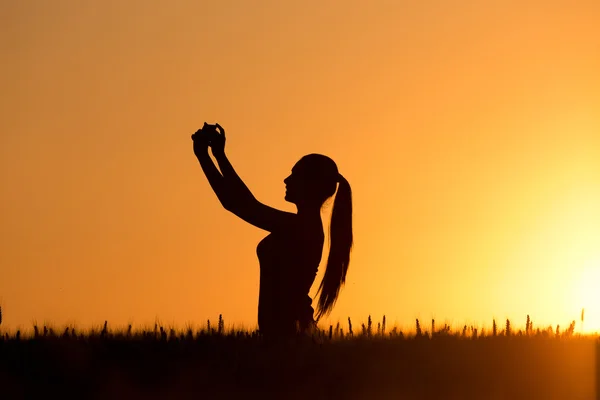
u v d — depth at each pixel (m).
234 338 21.45
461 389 19.72
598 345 22.52
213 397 18.52
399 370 20.02
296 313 23.33
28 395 18.38
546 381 20.59
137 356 19.98
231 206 23.27
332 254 23.86
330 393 19.09
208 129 23.48
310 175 23.83
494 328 24.06
